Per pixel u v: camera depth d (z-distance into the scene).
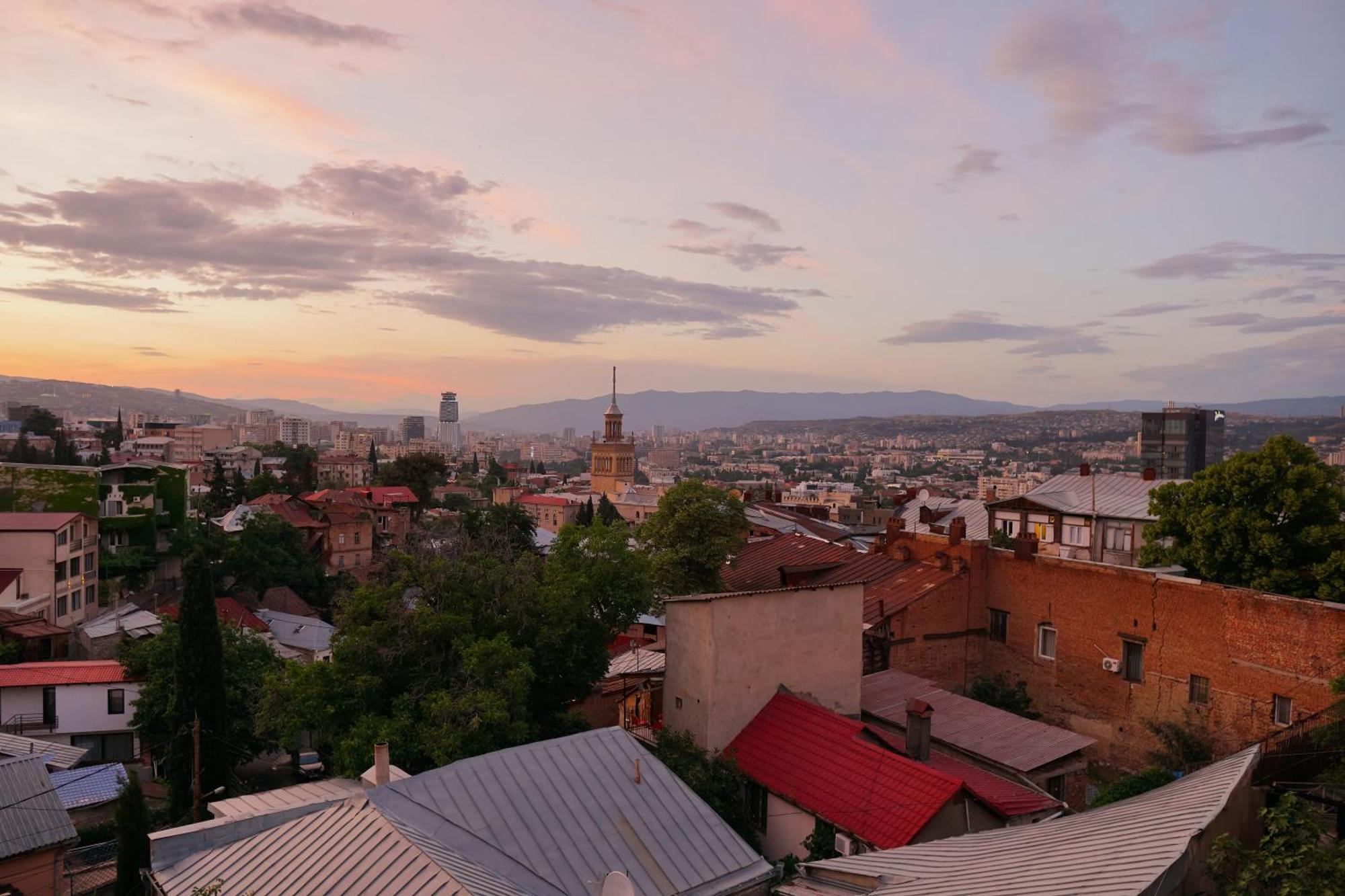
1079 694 34.44
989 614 38.09
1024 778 25.47
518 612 30.19
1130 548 55.28
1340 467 39.78
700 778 24.38
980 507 74.50
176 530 75.94
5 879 23.44
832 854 22.44
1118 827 13.57
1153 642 31.94
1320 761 21.05
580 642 31.50
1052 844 14.00
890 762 23.66
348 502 102.00
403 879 14.12
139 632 56.38
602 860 17.50
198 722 32.75
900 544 42.47
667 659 28.66
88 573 63.81
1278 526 36.25
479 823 17.55
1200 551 37.84
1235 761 15.67
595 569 34.81
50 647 52.47
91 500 67.75
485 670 26.70
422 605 29.66
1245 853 10.66
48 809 24.97
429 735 24.97
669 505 48.06
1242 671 29.11
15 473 66.88
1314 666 27.17
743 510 49.81
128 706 45.25
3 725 43.53
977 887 12.48
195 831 16.77
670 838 18.72
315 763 45.59
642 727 31.70
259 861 15.78
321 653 60.56
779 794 24.22
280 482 134.50
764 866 18.77
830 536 70.31
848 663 29.58
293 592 78.25
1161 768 29.52
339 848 15.43
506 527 81.69
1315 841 10.78
